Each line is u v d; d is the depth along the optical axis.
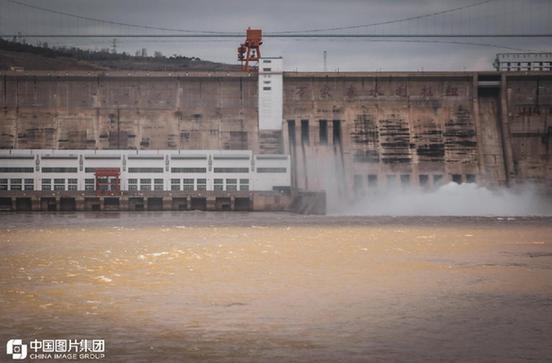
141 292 123.94
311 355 88.31
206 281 134.88
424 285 130.50
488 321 103.25
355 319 104.56
